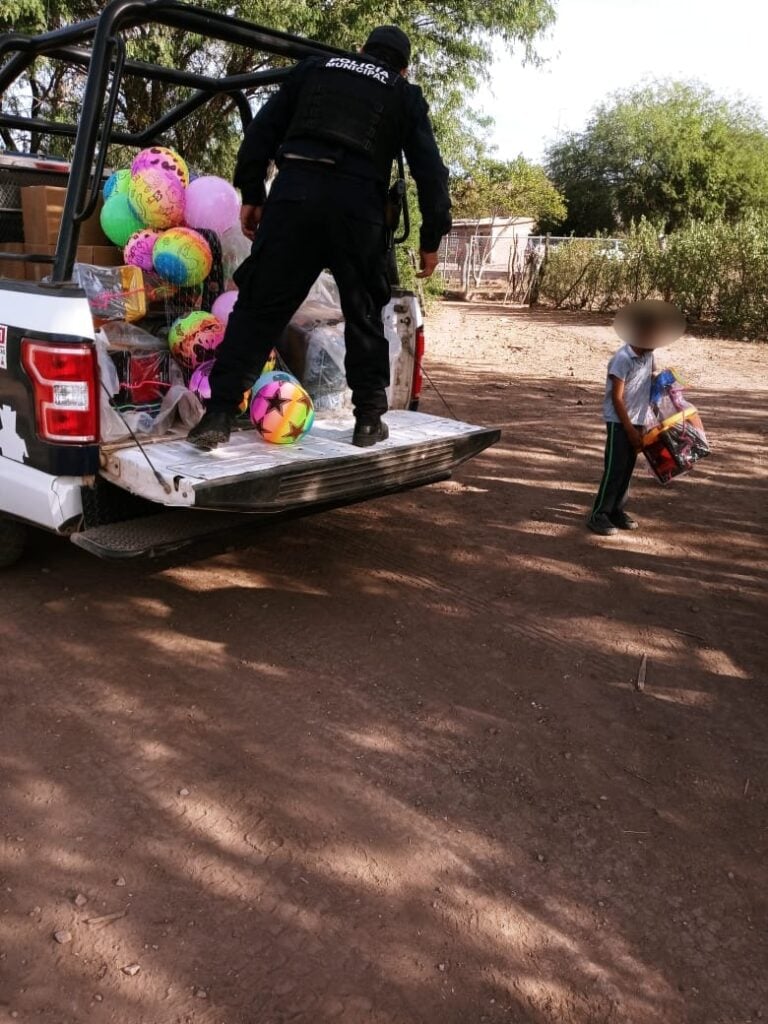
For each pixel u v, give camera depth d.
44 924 2.41
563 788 3.10
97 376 3.54
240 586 4.48
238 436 4.04
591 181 45.88
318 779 3.06
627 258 18.89
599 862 2.77
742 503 6.16
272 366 4.32
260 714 3.41
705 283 16.52
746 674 3.91
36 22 12.02
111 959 2.31
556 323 17.80
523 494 6.16
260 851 2.72
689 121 41.44
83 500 3.63
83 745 3.18
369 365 4.01
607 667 3.90
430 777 3.11
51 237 4.44
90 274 3.85
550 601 4.51
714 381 11.13
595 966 2.39
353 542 5.12
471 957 2.39
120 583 4.43
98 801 2.89
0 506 3.92
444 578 4.71
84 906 2.48
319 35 13.27
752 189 39.81
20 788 2.94
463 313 19.75
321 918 2.49
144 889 2.55
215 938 2.40
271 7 12.32
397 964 2.36
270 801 2.94
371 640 4.00
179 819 2.83
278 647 3.90
